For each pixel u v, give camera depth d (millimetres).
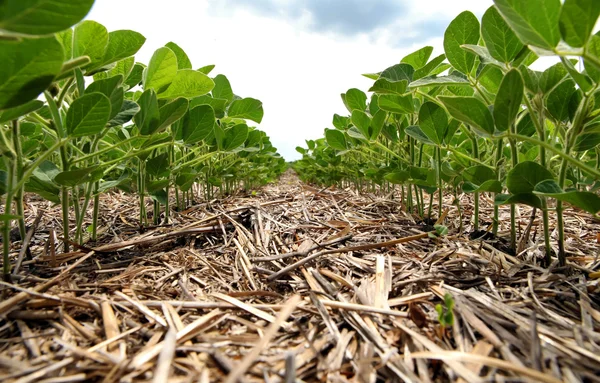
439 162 1328
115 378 493
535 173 811
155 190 1332
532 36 580
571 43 536
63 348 567
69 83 833
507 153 1624
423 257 1046
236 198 2477
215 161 2170
